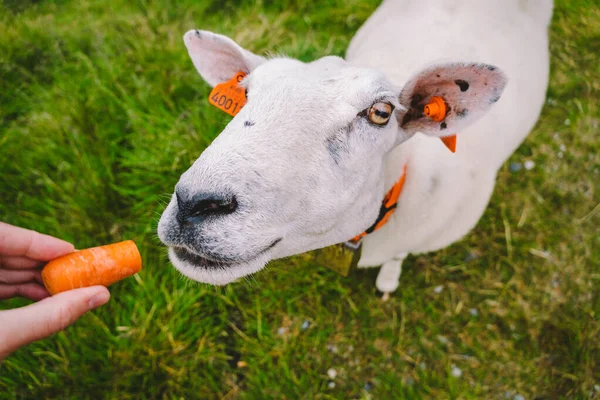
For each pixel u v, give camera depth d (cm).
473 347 83
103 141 93
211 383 79
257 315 84
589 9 112
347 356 83
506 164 98
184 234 44
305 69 51
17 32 109
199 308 82
